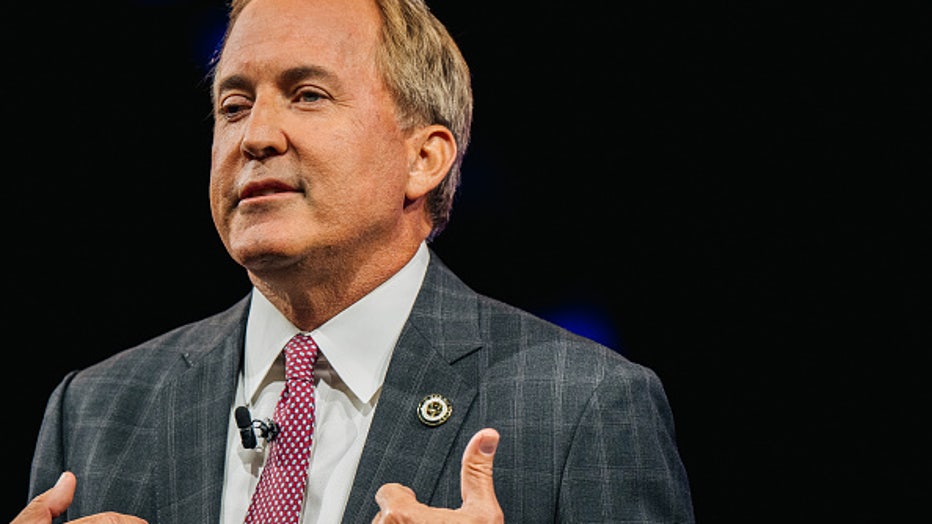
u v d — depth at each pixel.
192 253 6.45
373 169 3.07
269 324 3.20
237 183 3.03
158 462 3.09
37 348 6.36
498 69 6.10
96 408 3.31
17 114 6.48
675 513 2.95
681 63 6.05
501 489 2.89
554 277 6.04
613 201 6.07
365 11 3.23
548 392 3.01
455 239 6.06
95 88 6.48
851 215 5.89
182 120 6.46
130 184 6.50
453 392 3.03
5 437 6.25
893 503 5.67
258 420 2.99
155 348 3.46
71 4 6.40
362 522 2.82
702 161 6.04
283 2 3.18
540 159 6.09
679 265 6.01
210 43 6.36
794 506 5.75
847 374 5.82
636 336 5.99
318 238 2.97
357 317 3.13
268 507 2.91
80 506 3.12
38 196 6.48
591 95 6.08
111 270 6.45
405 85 3.22
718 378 5.93
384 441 2.94
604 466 2.91
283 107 3.05
